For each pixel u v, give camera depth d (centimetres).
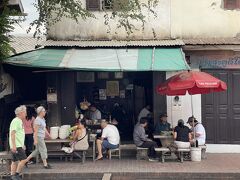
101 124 1562
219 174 1254
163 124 1565
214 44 1611
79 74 1769
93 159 1471
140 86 1772
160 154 1510
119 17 1582
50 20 1599
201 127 1527
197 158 1452
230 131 1669
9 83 1648
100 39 1659
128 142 1694
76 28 1662
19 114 1199
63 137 1487
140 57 1520
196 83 1339
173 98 1658
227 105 1670
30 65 1478
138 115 1711
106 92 1778
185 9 1678
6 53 1446
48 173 1260
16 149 1189
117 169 1314
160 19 1669
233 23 1684
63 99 1633
